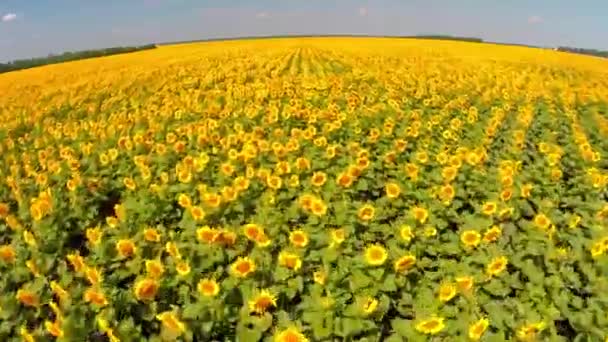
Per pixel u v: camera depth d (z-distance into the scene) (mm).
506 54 29141
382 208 5898
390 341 3559
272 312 4191
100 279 4051
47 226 5586
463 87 15258
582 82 18891
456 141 9312
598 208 6223
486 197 6395
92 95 15258
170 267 4426
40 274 4574
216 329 3832
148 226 5480
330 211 5703
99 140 9531
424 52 28391
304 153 7836
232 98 13461
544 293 4023
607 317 3744
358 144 8250
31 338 3479
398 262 4148
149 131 9422
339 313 3748
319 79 16312
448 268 4496
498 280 4227
